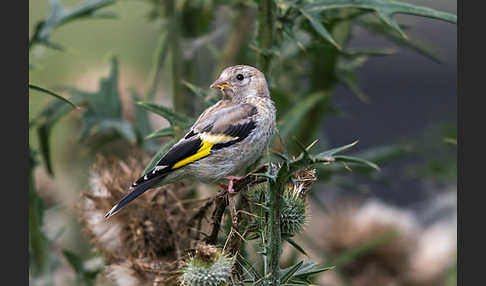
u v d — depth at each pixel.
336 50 11.00
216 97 10.38
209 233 7.95
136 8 15.32
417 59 17.41
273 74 10.85
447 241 12.87
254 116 9.70
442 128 12.65
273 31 8.89
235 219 7.41
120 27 15.20
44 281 10.27
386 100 17.23
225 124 9.43
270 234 7.05
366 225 12.75
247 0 10.73
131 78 13.67
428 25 17.03
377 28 11.27
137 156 9.84
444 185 13.68
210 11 11.44
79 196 9.23
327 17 9.62
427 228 13.41
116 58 11.37
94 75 13.29
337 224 12.85
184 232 8.79
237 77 10.10
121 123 10.95
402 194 15.20
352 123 17.09
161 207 8.86
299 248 7.48
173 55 10.93
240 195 7.85
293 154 10.91
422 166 12.52
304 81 12.38
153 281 8.70
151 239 8.80
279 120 10.87
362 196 13.62
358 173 11.88
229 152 9.44
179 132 8.88
